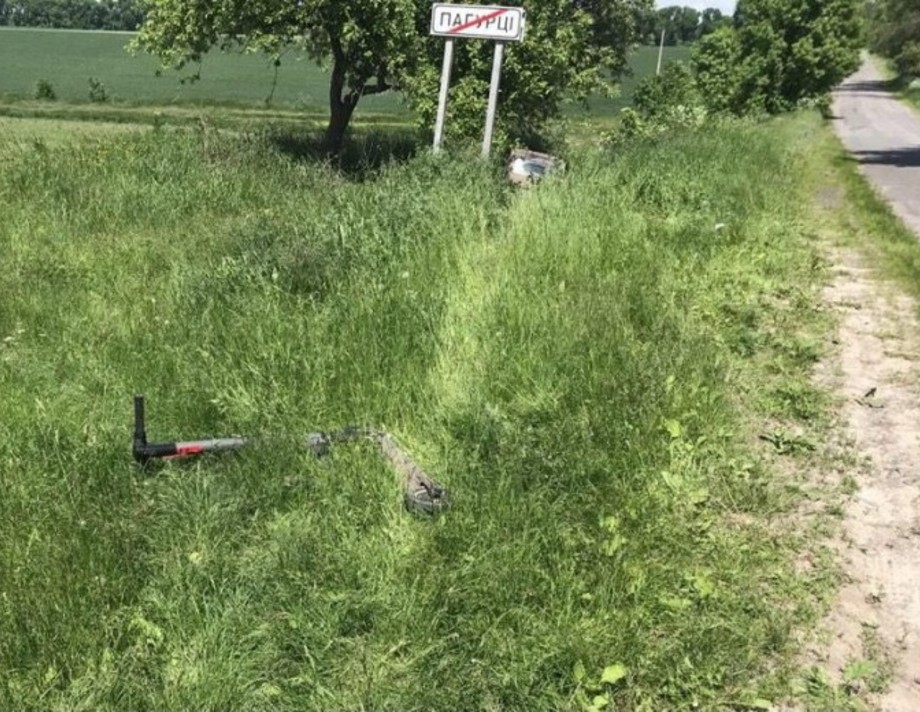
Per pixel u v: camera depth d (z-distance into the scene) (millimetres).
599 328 4816
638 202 8656
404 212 6371
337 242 5984
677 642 2924
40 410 4145
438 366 4469
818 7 44156
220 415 4156
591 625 2947
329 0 12625
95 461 3629
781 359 5574
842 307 6965
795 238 9438
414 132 18547
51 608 2820
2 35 118562
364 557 3176
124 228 8000
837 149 24875
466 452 3889
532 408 4270
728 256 7789
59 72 68000
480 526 3318
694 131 16328
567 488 3645
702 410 4426
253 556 3174
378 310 4777
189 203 9164
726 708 2762
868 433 4652
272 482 3482
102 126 30406
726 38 47312
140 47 14414
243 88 58375
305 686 2703
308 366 4285
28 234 7414
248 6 12758
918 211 12570
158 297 5555
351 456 3660
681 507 3729
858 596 3316
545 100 15445
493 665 2805
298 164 11297
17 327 5156
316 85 61406
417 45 13297
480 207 6457
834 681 2881
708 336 5582
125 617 2844
